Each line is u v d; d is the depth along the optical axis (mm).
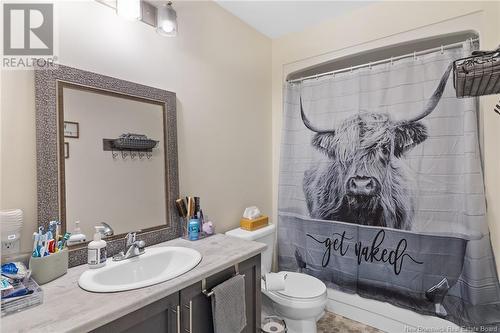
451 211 1738
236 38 2119
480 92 1229
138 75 1446
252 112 2285
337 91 2188
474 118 1642
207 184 1858
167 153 1559
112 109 1321
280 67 2496
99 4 1293
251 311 1438
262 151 2402
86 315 785
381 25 1983
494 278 1613
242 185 2172
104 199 1280
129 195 1381
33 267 969
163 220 1533
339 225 2170
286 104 2428
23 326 730
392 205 1933
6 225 983
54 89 1127
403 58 1913
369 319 2033
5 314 783
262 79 2412
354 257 2092
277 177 2535
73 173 1177
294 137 2434
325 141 2244
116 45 1354
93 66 1266
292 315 1681
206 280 1160
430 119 1799
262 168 2400
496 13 1600
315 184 2295
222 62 1987
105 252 1162
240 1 1934
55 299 878
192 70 1751
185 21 1704
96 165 1257
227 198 2025
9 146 1026
